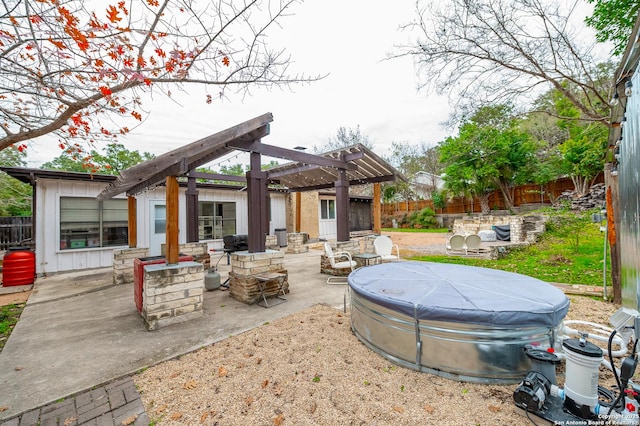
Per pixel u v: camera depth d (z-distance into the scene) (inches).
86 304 173.3
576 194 538.6
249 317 143.3
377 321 101.3
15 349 111.0
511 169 623.2
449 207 789.9
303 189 363.3
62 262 276.5
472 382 83.4
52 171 263.0
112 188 171.8
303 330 124.6
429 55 205.2
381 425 67.0
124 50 104.9
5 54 100.5
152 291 130.6
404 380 85.7
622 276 95.8
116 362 99.9
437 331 86.8
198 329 129.2
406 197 951.0
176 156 130.4
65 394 81.7
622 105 90.6
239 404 76.0
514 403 70.7
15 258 229.8
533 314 81.0
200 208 388.2
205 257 286.5
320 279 225.6
